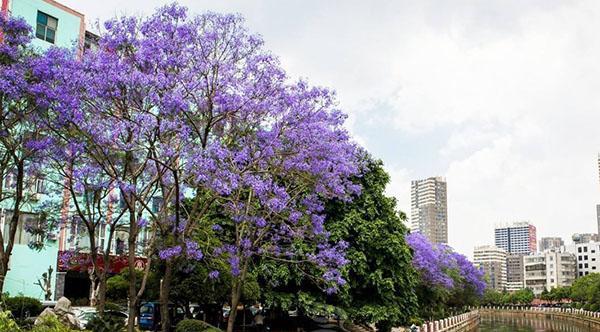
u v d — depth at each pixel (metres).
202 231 21.80
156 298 27.34
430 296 50.56
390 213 33.97
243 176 18.62
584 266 183.12
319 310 29.14
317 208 21.94
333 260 22.94
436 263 51.50
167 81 16.97
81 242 37.56
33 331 16.17
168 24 17.69
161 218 19.58
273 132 19.48
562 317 107.19
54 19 37.50
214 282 24.95
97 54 18.47
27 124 20.03
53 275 36.59
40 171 23.70
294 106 19.59
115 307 31.53
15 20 19.09
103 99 17.27
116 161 19.86
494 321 97.81
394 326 34.75
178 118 17.62
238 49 18.84
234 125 19.64
